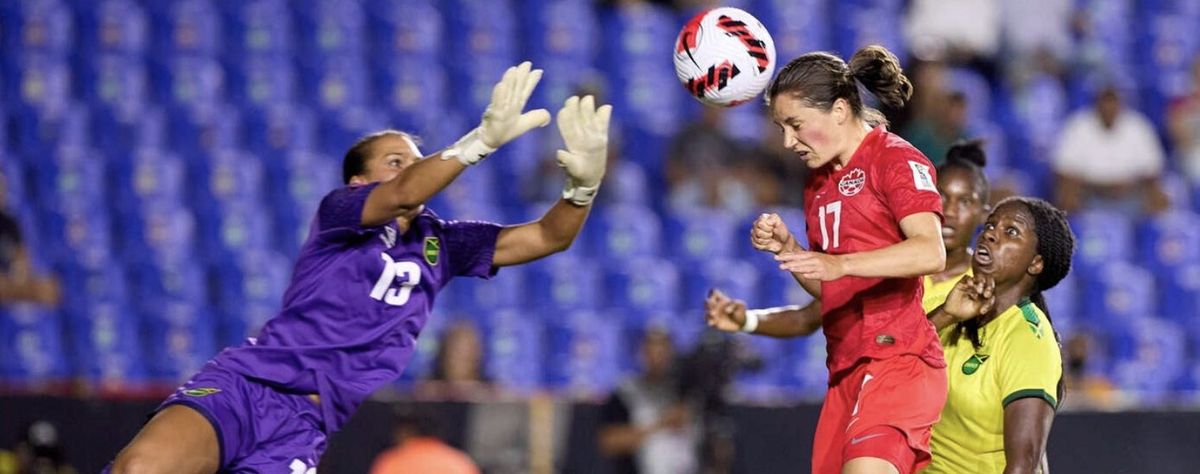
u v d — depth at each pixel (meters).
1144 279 46.78
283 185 42.78
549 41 50.66
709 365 31.02
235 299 39.31
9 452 27.67
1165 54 59.19
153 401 28.59
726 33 18.12
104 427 28.20
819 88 17.52
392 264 19.25
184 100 45.28
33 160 41.03
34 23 44.53
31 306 36.84
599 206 44.53
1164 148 55.47
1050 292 44.75
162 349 37.62
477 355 33.91
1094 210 50.44
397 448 29.25
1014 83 55.03
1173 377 44.56
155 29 46.62
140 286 39.00
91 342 37.25
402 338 19.58
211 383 18.58
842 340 18.41
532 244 20.16
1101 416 29.14
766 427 30.78
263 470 18.64
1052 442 28.88
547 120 17.72
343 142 45.22
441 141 45.78
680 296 43.09
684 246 44.44
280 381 18.86
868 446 17.50
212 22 47.16
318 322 19.06
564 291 41.62
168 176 41.56
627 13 52.12
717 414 30.78
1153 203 50.94
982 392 18.41
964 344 18.78
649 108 50.03
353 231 18.69
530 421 30.30
